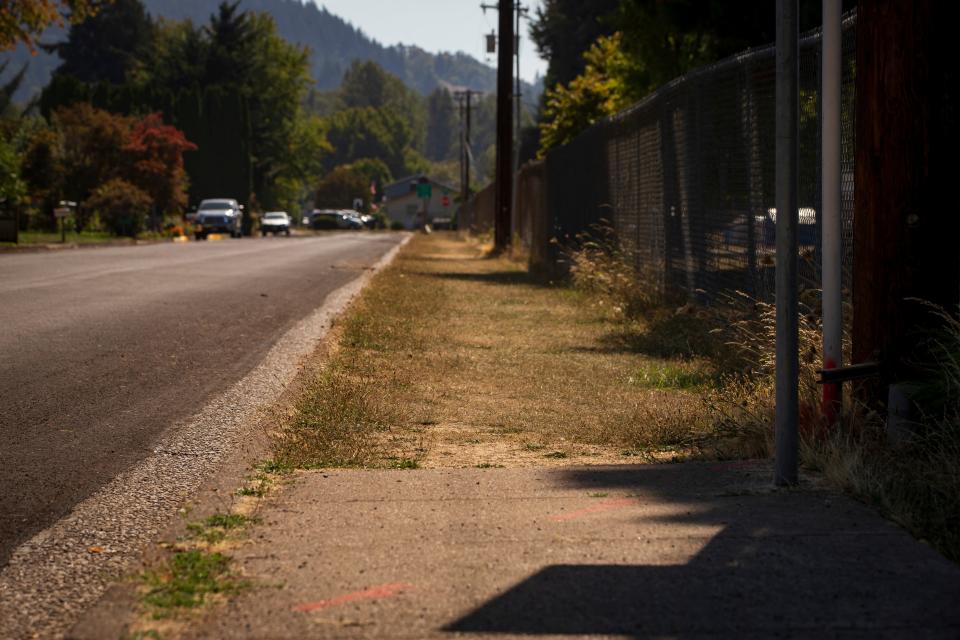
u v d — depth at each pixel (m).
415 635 5.08
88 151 86.69
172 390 12.69
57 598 5.82
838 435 8.66
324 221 153.62
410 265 42.12
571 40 94.56
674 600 5.54
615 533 6.77
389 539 6.65
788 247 8.07
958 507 7.09
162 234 83.94
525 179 48.66
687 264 20.00
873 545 6.46
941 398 8.59
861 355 9.39
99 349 15.66
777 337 8.09
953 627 5.20
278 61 165.12
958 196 9.12
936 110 8.98
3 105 122.44
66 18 48.62
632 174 24.69
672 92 20.59
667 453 10.09
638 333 19.48
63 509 7.72
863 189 9.32
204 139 131.00
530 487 8.15
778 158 8.13
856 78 9.41
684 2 27.62
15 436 10.12
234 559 6.24
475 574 5.95
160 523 7.32
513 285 31.98
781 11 8.17
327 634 5.10
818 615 5.34
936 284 9.11
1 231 48.72
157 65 149.12
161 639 5.05
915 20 8.95
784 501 7.60
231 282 29.02
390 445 10.40
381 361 15.87
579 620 5.27
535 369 15.62
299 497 7.81
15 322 18.36
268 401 12.06
